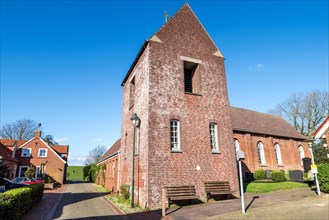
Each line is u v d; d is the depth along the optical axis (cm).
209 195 1339
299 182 1911
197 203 1261
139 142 1448
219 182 1375
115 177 2231
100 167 3578
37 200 1418
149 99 1355
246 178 2234
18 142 4141
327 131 1683
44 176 3716
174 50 1545
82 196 1934
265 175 2378
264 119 3256
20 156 3766
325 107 3878
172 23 1614
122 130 2089
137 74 1697
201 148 1419
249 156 2561
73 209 1267
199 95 1532
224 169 1449
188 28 1669
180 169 1310
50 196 1930
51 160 3891
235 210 986
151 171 1234
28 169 3362
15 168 3556
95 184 3831
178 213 1014
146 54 1497
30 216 1049
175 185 1267
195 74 1641
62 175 3881
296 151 3133
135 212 1121
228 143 1531
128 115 1877
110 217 1038
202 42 1686
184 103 1461
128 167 1678
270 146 2842
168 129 1355
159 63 1460
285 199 1194
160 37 1523
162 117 1360
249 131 2650
